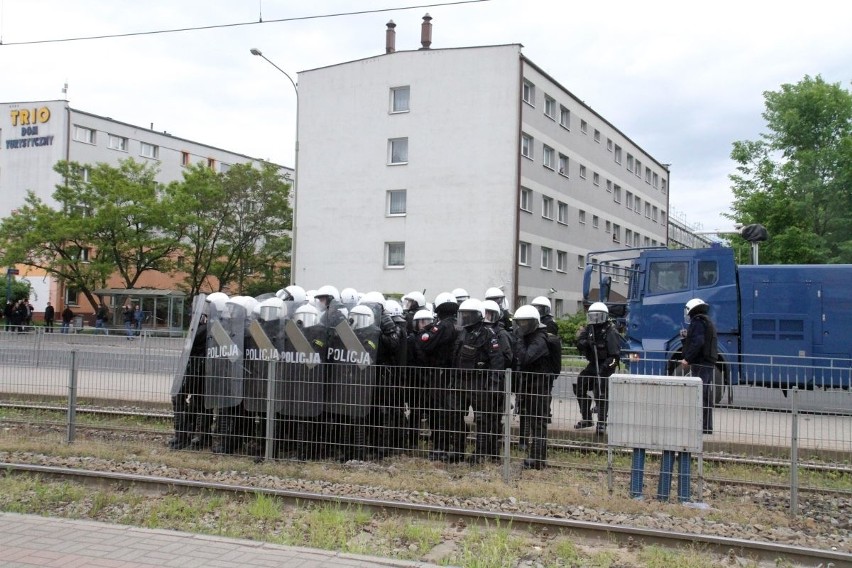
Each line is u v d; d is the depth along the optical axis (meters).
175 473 8.23
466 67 34.72
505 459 7.90
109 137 52.66
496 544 5.83
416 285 35.25
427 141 35.25
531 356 8.80
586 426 8.04
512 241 33.78
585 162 43.34
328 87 37.28
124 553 5.31
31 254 37.59
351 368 8.59
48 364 11.33
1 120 49.44
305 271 37.41
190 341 9.46
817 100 28.34
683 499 7.29
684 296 14.85
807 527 6.68
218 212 42.59
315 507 6.89
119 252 38.59
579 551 5.85
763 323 14.41
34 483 7.62
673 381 7.25
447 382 8.23
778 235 27.30
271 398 8.72
